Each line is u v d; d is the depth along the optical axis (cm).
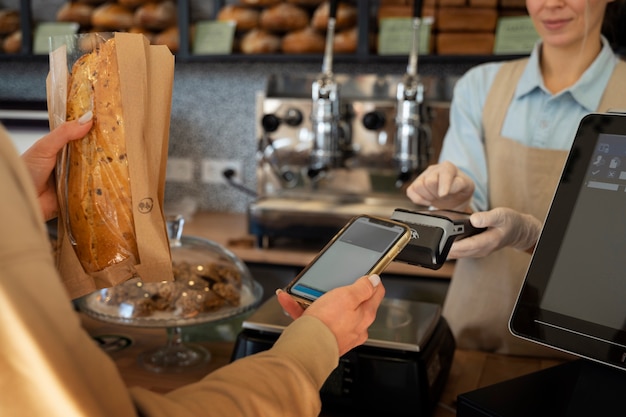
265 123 221
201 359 120
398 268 204
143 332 134
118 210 84
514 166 152
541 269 85
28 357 46
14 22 259
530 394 86
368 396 100
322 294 77
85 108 83
